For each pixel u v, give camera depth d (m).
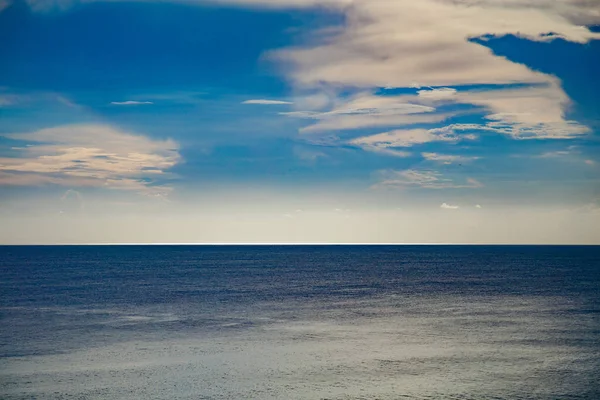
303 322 63.53
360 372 42.09
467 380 40.09
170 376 40.81
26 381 39.22
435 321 64.44
